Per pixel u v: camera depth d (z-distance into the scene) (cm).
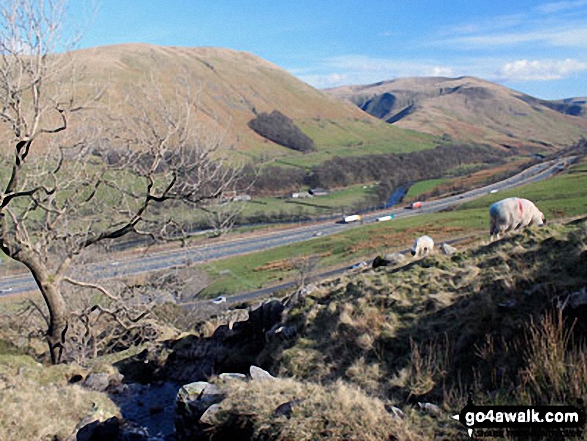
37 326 2017
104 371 1298
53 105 1427
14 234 1530
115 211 1667
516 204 1377
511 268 959
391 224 7738
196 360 1377
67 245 1756
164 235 1797
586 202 6731
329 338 1028
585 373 608
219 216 1841
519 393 641
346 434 634
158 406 1105
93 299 2389
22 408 888
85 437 878
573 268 850
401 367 841
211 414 741
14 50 1333
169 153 1647
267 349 1199
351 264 5672
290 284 5056
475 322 844
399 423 647
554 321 729
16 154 1373
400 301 1019
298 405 695
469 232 6356
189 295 4791
